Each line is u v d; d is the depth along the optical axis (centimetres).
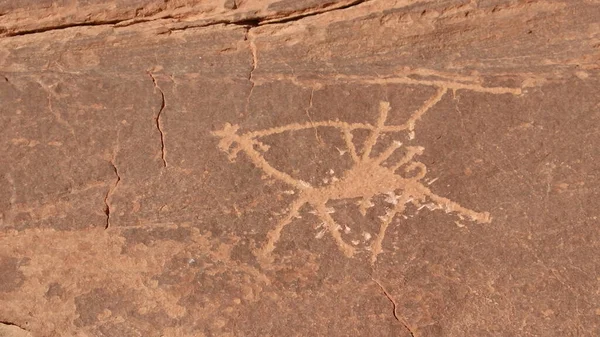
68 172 298
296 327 264
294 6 319
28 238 286
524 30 315
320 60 320
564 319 257
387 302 265
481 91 304
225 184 292
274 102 309
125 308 271
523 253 270
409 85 309
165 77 317
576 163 285
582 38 311
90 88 315
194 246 280
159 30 324
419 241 276
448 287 266
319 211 285
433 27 317
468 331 259
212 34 324
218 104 309
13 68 323
